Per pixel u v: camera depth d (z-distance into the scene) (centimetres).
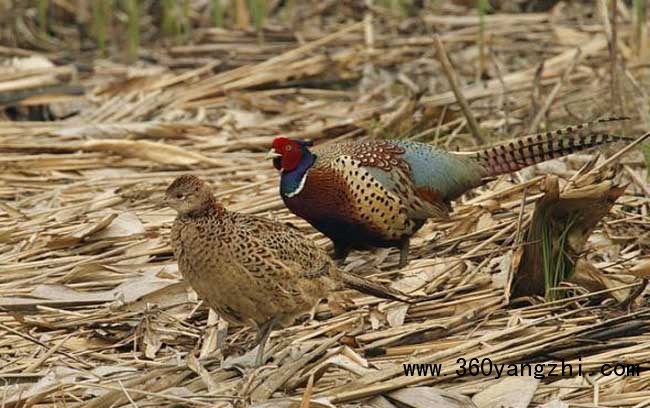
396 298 995
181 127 1548
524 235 1101
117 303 1048
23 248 1184
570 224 1077
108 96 1720
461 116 1566
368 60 1872
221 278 926
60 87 1723
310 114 1648
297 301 947
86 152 1459
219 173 1416
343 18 2112
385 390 888
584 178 1136
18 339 1008
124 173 1423
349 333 1002
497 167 1188
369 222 1137
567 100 1627
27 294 1083
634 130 1485
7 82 1709
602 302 1079
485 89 1697
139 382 906
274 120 1619
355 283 982
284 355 958
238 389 895
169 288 1068
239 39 2014
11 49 1955
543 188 1066
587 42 1872
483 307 1052
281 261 929
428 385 905
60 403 887
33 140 1502
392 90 1772
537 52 1880
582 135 1273
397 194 1140
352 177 1126
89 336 1017
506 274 1087
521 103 1647
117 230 1193
